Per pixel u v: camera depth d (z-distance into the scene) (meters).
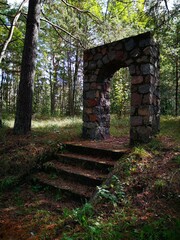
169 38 9.17
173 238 2.33
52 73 21.30
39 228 3.12
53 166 4.98
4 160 5.52
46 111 20.64
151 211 2.94
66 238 2.54
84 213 3.05
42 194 4.30
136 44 5.48
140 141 5.23
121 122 9.53
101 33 8.89
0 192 4.57
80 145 5.51
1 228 3.21
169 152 4.38
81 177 4.37
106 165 4.49
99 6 10.91
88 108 6.57
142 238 2.42
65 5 8.99
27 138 6.54
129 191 3.47
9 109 22.61
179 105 15.63
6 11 10.00
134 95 5.42
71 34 9.50
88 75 6.62
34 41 7.34
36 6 7.39
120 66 6.46
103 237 2.55
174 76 14.67
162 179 3.52
